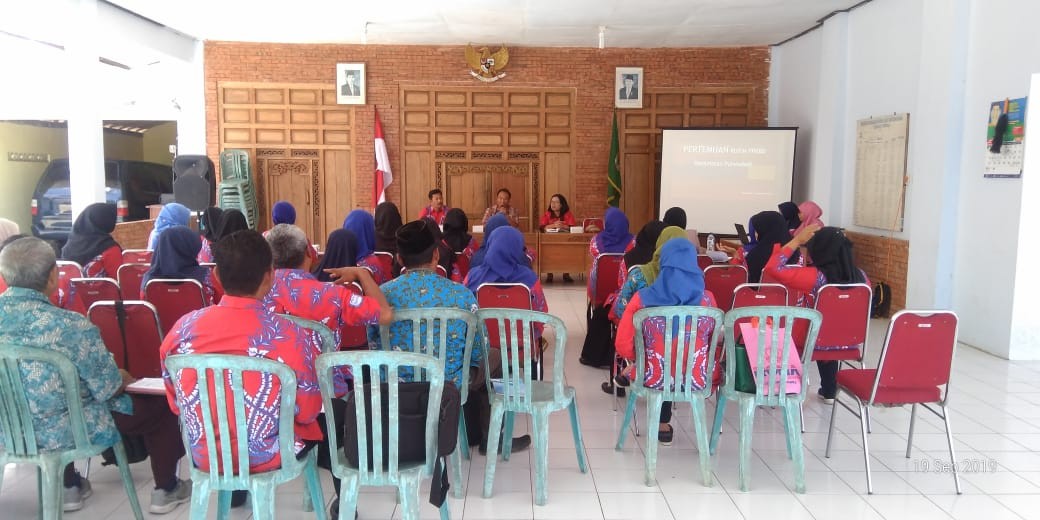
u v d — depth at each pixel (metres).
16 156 10.20
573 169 10.34
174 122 13.52
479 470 3.59
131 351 3.24
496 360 3.65
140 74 9.98
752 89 10.22
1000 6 5.84
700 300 3.37
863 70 8.05
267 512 2.31
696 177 9.76
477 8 7.88
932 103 6.54
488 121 10.26
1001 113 5.81
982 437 4.09
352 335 3.71
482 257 5.14
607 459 3.75
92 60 7.27
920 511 3.17
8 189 10.07
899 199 7.26
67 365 2.51
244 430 2.28
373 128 10.16
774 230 5.04
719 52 10.19
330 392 2.46
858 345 4.10
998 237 5.89
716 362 3.68
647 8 7.90
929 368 3.28
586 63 10.17
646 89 10.23
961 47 6.26
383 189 10.23
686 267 3.35
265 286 2.38
